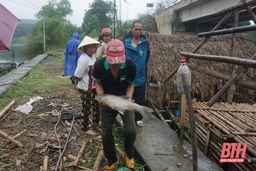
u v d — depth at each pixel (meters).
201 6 15.19
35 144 3.88
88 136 4.23
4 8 5.15
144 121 4.82
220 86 6.46
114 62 2.50
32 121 4.86
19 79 8.90
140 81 4.22
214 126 4.08
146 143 3.88
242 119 4.06
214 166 3.25
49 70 11.78
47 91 7.27
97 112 4.47
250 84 2.74
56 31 35.69
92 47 4.01
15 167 3.27
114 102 2.71
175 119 5.80
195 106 4.69
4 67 12.21
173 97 6.22
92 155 3.63
